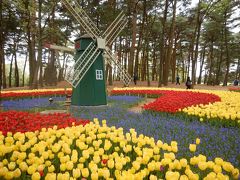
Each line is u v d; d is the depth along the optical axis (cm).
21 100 2073
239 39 5862
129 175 378
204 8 3778
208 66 7175
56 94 2434
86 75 1727
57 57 1780
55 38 3925
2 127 822
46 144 613
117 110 1455
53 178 394
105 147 586
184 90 2569
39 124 884
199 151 644
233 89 3297
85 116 1255
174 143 582
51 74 4412
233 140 776
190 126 966
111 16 3250
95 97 1716
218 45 6031
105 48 1795
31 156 511
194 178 404
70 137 677
